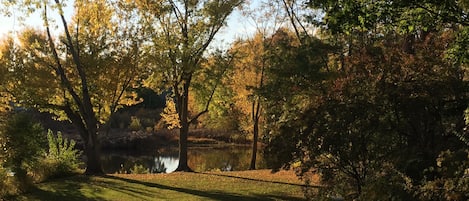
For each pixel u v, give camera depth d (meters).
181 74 23.58
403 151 8.15
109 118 23.11
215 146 47.50
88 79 22.14
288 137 8.96
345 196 8.91
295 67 18.25
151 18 22.03
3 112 19.50
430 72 8.73
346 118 8.55
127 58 21.38
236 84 28.05
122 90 22.30
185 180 19.28
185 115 24.80
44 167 19.73
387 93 8.57
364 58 9.32
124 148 44.56
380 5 7.34
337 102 8.77
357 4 7.18
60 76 21.77
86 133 22.67
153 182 18.64
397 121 8.70
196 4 22.92
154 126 53.97
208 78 24.56
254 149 28.53
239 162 34.78
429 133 8.72
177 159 37.78
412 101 8.43
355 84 8.94
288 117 9.28
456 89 8.53
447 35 9.23
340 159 8.84
